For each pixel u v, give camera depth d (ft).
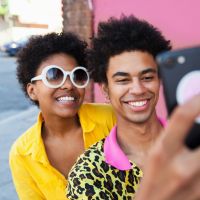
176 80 2.14
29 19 74.43
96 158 3.52
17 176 5.53
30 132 5.56
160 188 1.72
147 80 3.67
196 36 11.11
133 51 3.63
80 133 5.56
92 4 12.81
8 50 57.77
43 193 5.43
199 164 1.65
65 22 13.50
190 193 1.68
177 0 11.23
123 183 3.46
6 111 26.37
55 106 5.32
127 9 12.18
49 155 5.57
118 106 3.75
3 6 76.69
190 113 1.67
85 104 5.65
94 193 3.36
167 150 1.70
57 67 5.26
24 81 5.85
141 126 3.71
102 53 3.78
